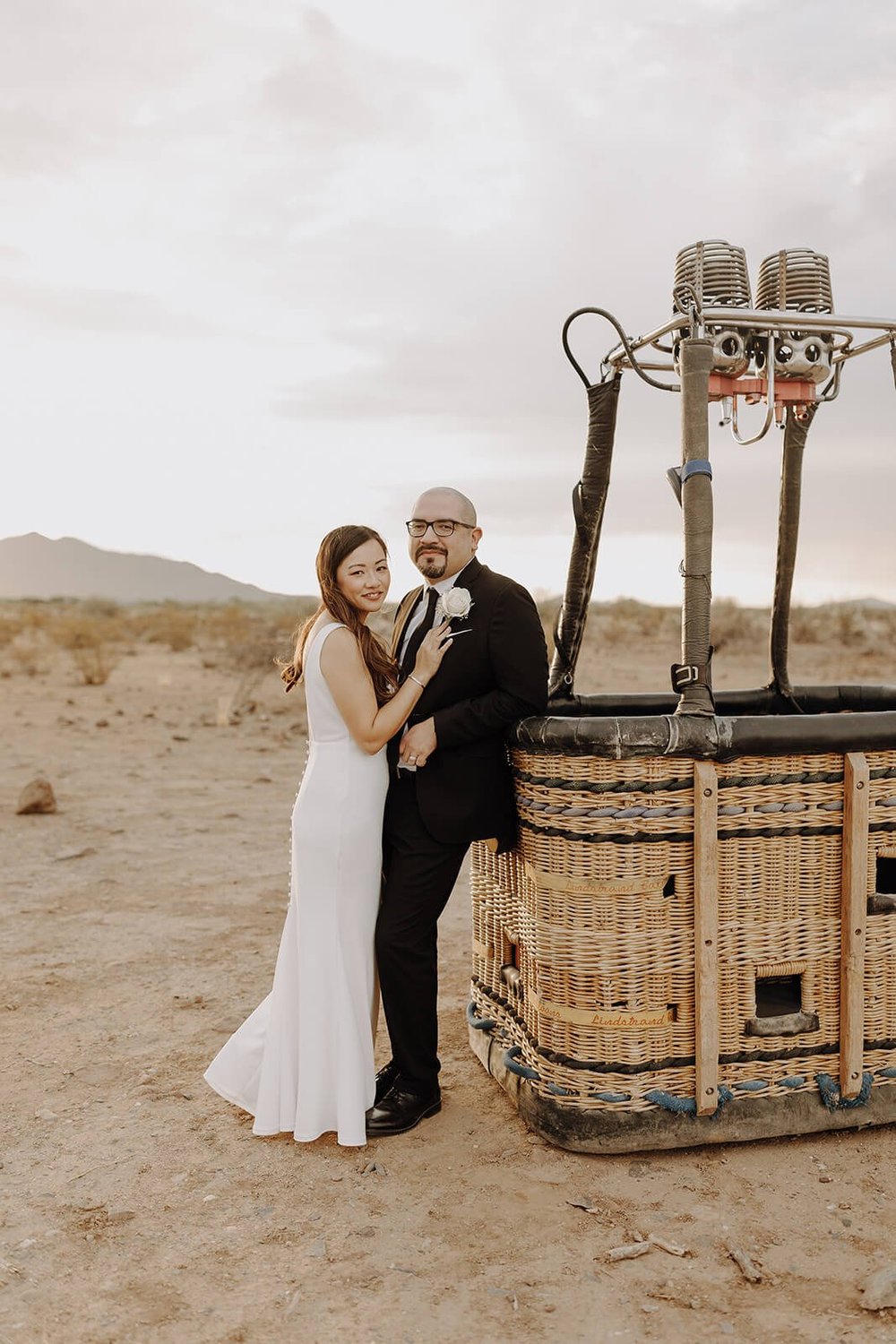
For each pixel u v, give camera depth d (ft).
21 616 155.94
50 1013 15.56
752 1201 10.52
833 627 115.34
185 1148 11.74
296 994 12.01
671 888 11.44
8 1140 11.91
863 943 11.57
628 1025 11.30
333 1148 11.76
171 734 44.83
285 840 26.22
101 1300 8.97
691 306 11.47
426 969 12.21
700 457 11.28
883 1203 10.46
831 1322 8.60
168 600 283.38
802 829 11.48
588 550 13.87
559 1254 9.61
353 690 11.68
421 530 11.93
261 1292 9.08
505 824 12.11
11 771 35.88
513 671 11.51
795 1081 11.63
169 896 21.52
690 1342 8.37
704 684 11.19
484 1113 12.61
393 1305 8.89
